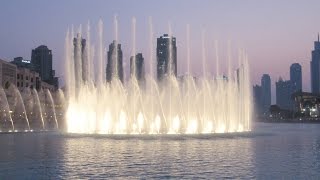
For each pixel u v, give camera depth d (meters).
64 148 56.22
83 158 45.53
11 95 161.38
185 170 37.50
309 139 83.12
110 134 80.31
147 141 67.44
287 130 142.50
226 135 82.25
